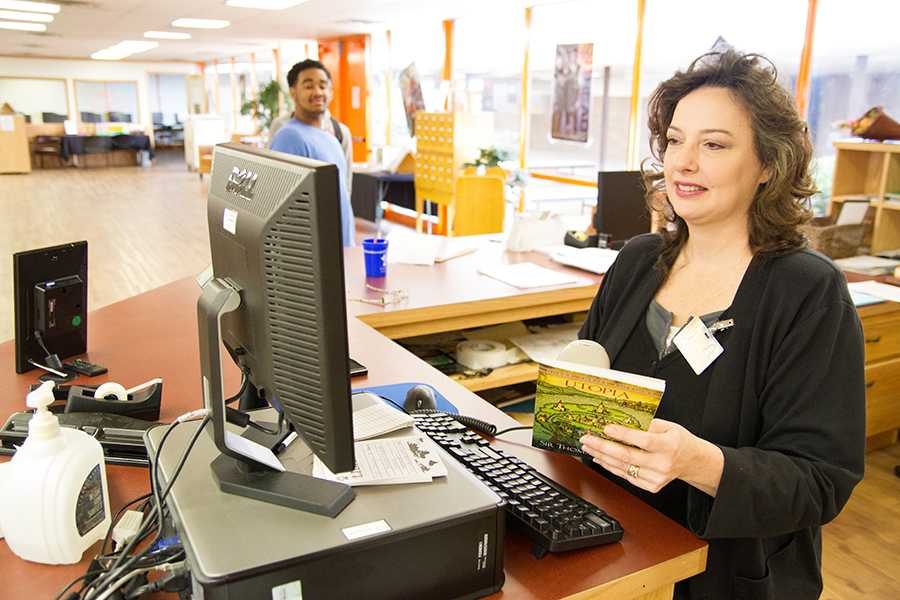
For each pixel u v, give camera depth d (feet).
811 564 4.05
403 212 29.55
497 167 21.29
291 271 2.74
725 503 3.41
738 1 16.88
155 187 42.37
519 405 8.51
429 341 8.91
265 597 2.60
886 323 9.75
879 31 13.88
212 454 3.39
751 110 3.81
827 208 12.60
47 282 5.91
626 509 3.86
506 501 3.65
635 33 19.76
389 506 3.00
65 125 54.49
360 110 35.76
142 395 5.05
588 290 8.88
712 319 4.09
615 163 21.17
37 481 3.22
